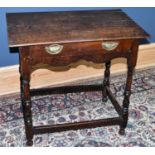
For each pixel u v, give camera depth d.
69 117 1.77
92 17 1.57
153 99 1.98
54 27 1.42
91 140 1.61
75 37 1.31
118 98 1.97
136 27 1.46
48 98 1.93
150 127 1.72
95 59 1.39
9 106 1.84
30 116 1.49
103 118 1.70
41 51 1.29
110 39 1.33
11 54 1.88
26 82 1.37
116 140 1.62
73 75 2.10
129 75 1.50
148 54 2.31
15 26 1.41
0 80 1.90
